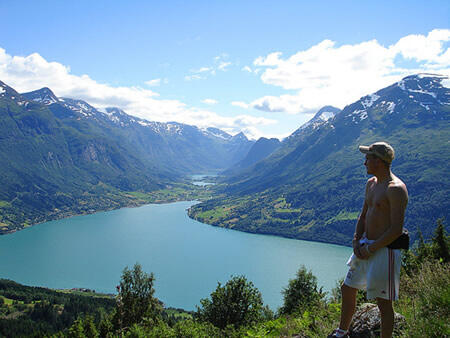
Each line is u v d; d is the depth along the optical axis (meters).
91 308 94.88
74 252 153.50
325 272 114.25
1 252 157.38
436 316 5.88
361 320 6.17
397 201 4.79
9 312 93.06
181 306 90.31
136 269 34.34
